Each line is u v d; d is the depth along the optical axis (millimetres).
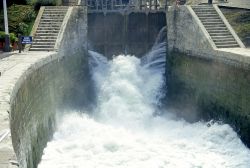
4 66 14164
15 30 21625
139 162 14586
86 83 22922
